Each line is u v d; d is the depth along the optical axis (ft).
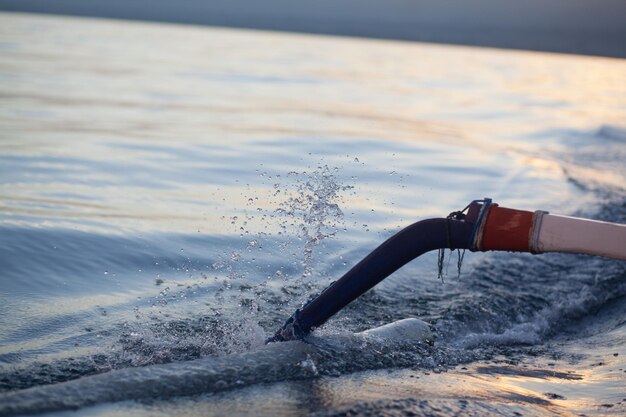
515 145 42.14
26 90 52.03
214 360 10.34
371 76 89.92
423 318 14.35
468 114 58.18
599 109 66.28
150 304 13.93
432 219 10.65
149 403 9.12
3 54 79.82
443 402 9.32
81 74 66.44
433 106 62.39
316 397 9.57
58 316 12.99
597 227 9.99
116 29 173.47
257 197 22.75
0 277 14.52
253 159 29.86
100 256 16.25
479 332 14.08
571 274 17.93
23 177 23.65
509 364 12.02
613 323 15.07
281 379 10.15
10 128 34.55
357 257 17.70
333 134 39.91
